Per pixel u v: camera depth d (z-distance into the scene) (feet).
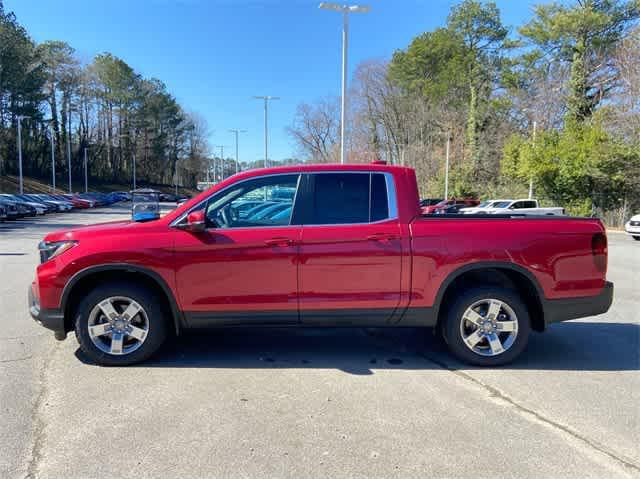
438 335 15.80
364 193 13.24
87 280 13.37
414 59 154.61
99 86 237.04
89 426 9.77
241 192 13.28
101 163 271.69
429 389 11.85
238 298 12.89
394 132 173.37
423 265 12.94
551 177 90.68
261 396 11.33
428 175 149.48
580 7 98.17
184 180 344.28
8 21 160.56
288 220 13.07
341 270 12.86
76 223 90.12
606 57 93.91
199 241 12.69
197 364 13.53
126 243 12.67
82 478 7.97
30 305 13.57
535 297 13.50
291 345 15.47
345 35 63.46
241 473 8.14
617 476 8.14
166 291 12.79
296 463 8.46
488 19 143.23
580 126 87.56
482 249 12.93
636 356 14.56
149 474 8.09
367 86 170.40
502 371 13.19
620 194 85.56
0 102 167.94
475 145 131.75
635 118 76.84
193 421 10.02
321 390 11.73
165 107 282.77
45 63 182.70
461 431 9.69
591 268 13.37
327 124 182.50
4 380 12.18
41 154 229.86
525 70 129.08
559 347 15.47
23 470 8.20
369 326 13.42
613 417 10.37
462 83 147.02
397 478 8.04
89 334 13.03
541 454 8.83
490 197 124.88
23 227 79.20
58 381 12.15
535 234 13.10
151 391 11.55
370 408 10.73
